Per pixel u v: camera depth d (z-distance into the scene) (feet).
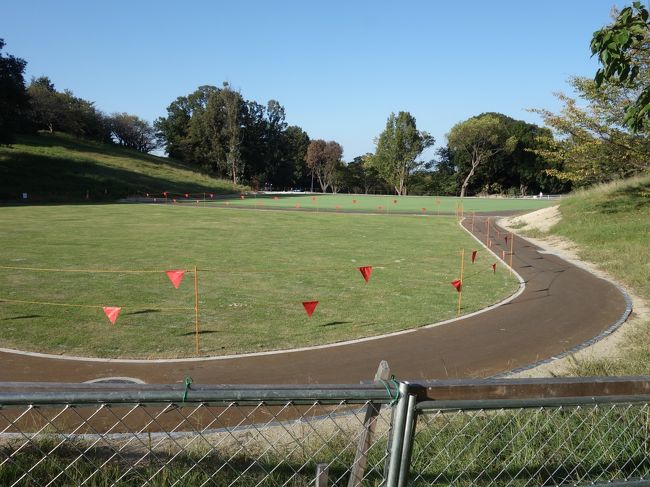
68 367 26.78
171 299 41.55
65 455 14.92
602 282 52.90
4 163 178.09
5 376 25.36
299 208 153.69
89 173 189.98
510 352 31.14
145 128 342.64
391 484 9.41
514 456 13.70
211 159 306.76
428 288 48.44
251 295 43.86
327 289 46.88
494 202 188.85
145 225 94.84
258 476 13.58
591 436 14.61
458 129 255.29
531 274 57.00
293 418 19.54
